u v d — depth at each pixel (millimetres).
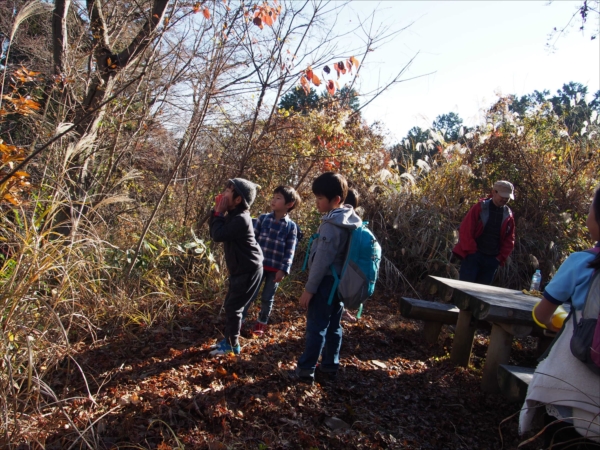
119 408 3188
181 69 5820
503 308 3908
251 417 3260
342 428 3295
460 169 8812
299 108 7273
